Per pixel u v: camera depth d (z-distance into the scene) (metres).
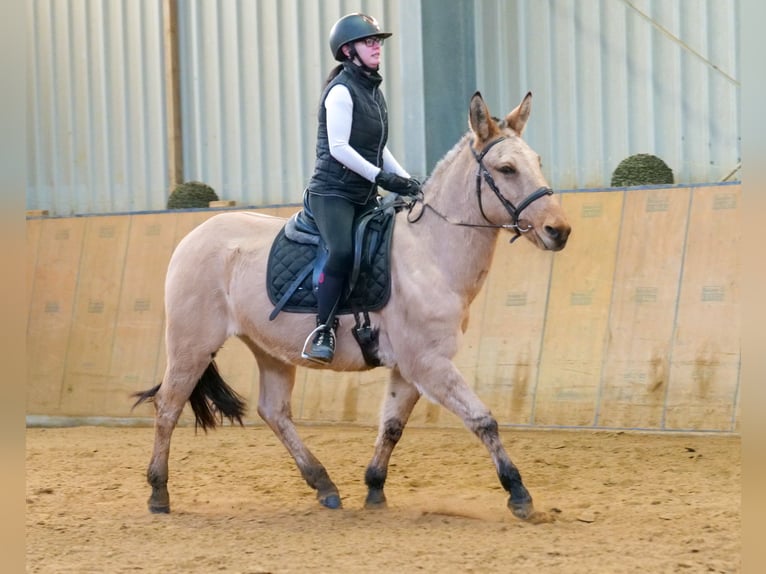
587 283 11.30
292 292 6.88
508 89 13.55
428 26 13.48
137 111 16.30
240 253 7.25
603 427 10.65
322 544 6.04
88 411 13.55
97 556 5.94
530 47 13.39
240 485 8.58
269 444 10.92
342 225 6.70
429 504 7.33
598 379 10.85
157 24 16.02
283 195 15.34
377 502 7.16
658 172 12.16
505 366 11.36
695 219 10.97
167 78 15.91
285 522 6.80
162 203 16.22
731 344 10.31
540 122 13.40
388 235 6.80
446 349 6.55
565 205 11.77
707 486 7.78
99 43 16.48
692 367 10.42
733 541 5.80
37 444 11.46
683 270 10.84
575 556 5.47
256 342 7.23
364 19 6.82
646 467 8.70
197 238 7.47
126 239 14.17
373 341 6.77
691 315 10.61
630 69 12.83
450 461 9.37
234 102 15.59
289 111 15.21
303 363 7.07
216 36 15.64
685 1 12.48
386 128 7.02
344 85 6.73
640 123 12.82
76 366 13.84
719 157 12.41
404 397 7.07
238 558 5.76
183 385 7.34
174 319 7.34
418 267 6.65
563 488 7.91
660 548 5.65
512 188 6.39
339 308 6.77
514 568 5.24
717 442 9.73
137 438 11.93
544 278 11.56
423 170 13.59
